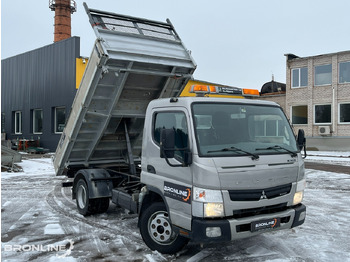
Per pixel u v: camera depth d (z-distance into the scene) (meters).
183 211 4.59
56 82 24.73
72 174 8.46
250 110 5.05
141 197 5.51
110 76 6.44
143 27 7.09
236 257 5.00
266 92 37.00
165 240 5.07
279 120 5.21
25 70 27.88
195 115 4.62
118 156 8.21
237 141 4.73
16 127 29.56
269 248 5.39
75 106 7.11
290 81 28.66
